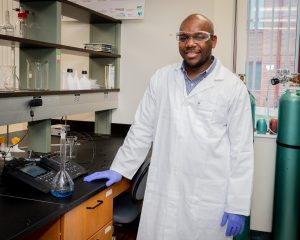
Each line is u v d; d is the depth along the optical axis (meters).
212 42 1.65
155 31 3.05
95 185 1.67
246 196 1.61
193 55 1.59
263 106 3.00
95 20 3.03
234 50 2.98
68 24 3.30
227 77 1.66
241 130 1.63
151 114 1.82
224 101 1.62
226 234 1.66
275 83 2.64
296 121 2.45
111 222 1.87
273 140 2.72
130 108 3.20
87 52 2.64
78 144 2.71
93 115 3.31
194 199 1.65
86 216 1.58
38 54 2.33
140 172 1.93
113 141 2.87
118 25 3.10
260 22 2.93
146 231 1.75
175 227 1.67
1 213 1.29
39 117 2.14
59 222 1.42
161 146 1.73
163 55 3.05
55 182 1.51
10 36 1.89
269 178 2.77
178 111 1.67
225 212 1.64
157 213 1.71
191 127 1.64
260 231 2.84
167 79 1.77
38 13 2.31
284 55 2.90
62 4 2.36
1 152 2.21
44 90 2.20
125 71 3.18
